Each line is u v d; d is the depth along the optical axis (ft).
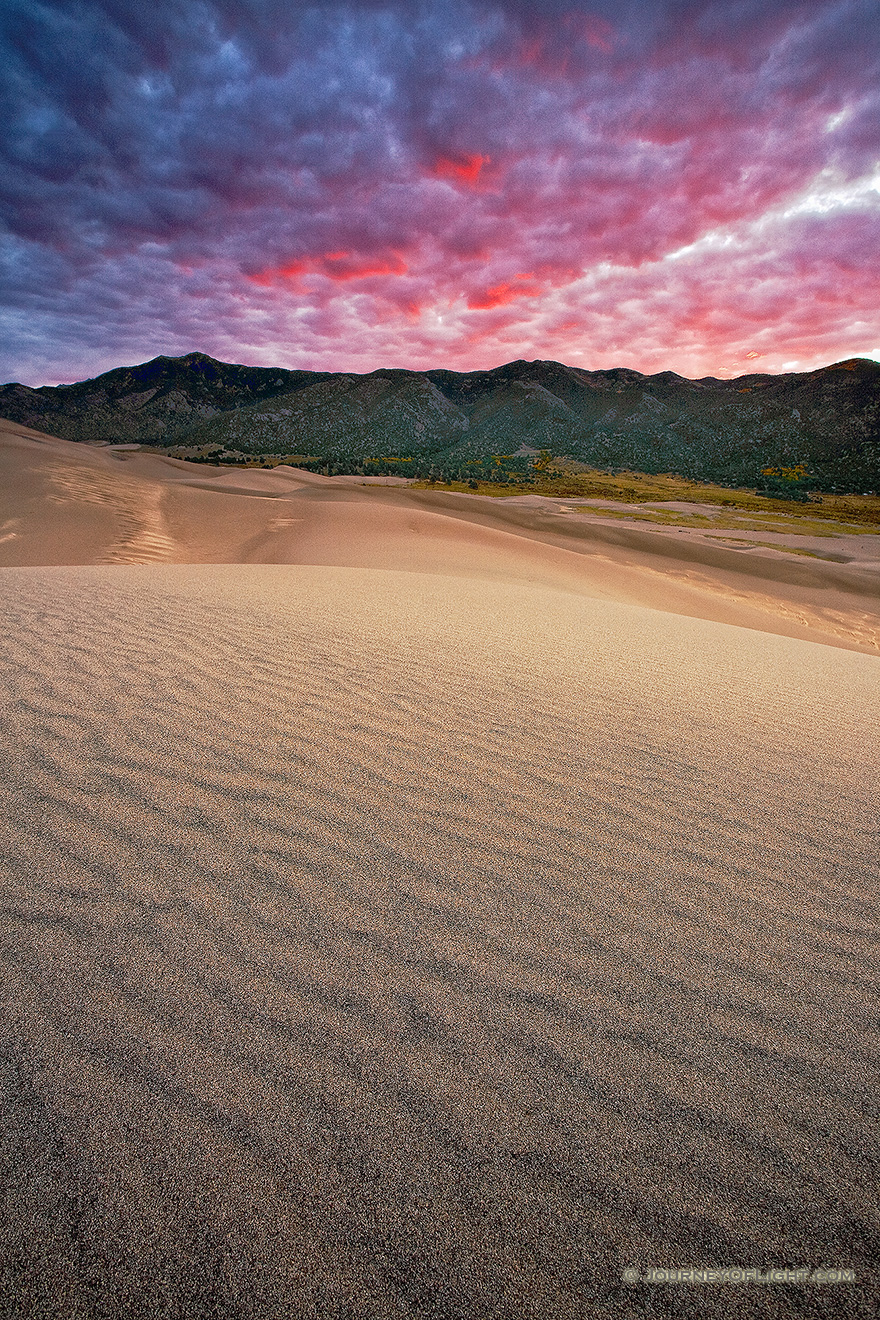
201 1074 4.03
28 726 9.11
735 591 92.17
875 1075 4.34
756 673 16.51
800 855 7.19
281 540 65.05
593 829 7.50
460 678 13.20
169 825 6.84
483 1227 3.36
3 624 14.44
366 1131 3.77
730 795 8.65
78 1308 3.00
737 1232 3.41
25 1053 4.07
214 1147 3.62
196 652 13.46
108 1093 3.85
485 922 5.70
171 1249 3.20
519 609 24.63
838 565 117.80
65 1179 3.42
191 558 58.80
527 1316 3.05
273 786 7.91
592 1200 3.51
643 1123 3.92
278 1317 3.01
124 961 4.91
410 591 26.40
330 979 4.90
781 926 5.91
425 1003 4.75
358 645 15.15
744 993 5.04
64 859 6.11
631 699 12.79
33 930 5.15
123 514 67.72
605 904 6.08
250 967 4.95
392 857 6.60
